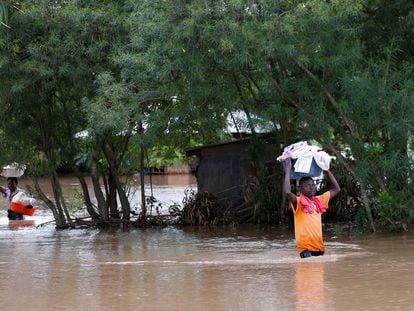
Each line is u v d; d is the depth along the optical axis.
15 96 17.67
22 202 22.41
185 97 15.88
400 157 15.21
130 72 15.55
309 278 10.45
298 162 12.50
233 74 15.37
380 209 15.76
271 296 9.28
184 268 11.84
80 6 16.78
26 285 10.65
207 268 11.73
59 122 19.81
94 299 9.48
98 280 10.88
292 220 18.86
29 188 21.94
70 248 15.28
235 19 13.91
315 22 14.02
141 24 14.30
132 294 9.73
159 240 16.45
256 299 9.14
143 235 17.69
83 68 17.02
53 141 20.12
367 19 15.94
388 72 15.22
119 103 15.56
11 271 12.05
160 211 22.39
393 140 15.45
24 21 16.41
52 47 16.72
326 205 12.70
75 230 19.41
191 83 15.19
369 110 14.98
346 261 11.98
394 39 15.31
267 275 10.81
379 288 9.68
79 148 20.23
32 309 9.02
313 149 12.54
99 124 15.52
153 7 14.20
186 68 14.45
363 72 14.98
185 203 20.19
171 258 13.25
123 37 16.77
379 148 15.45
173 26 14.03
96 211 22.61
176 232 18.14
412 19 15.26
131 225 19.98
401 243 14.10
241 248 14.46
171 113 16.36
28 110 18.97
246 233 17.27
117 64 16.12
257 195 18.97
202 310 8.66
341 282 10.10
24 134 19.52
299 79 15.32
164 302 9.18
